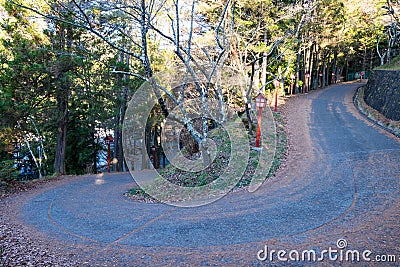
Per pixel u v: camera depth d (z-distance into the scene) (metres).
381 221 4.69
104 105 14.30
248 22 13.91
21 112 11.11
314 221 4.91
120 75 12.97
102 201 8.25
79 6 7.20
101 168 24.44
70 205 7.85
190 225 5.23
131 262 3.95
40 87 11.55
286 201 6.07
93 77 12.44
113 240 4.83
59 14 8.53
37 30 11.14
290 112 17.25
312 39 20.73
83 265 3.95
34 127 14.93
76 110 16.30
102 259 4.11
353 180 6.97
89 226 5.74
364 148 9.67
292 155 9.73
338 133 12.13
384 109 14.19
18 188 10.72
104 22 8.26
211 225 5.12
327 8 19.30
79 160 18.97
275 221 5.05
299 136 12.12
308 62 27.48
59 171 14.95
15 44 10.43
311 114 16.47
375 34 29.20
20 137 14.49
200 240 4.51
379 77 16.84
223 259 3.83
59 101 13.84
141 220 5.84
